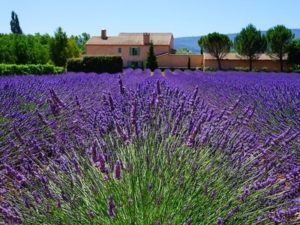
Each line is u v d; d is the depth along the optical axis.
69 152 3.08
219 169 2.62
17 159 3.44
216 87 11.70
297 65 50.84
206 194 2.37
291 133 4.45
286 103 6.39
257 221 2.32
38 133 4.28
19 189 2.52
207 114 3.31
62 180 2.56
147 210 2.21
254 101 7.14
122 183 2.38
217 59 54.34
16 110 5.02
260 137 4.57
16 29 78.19
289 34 50.84
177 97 4.53
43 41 63.88
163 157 2.63
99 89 9.40
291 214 2.37
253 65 54.53
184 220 2.20
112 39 60.66
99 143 2.95
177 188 2.38
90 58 32.50
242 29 53.44
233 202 2.43
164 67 55.22
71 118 4.39
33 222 2.31
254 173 2.75
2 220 2.31
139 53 58.66
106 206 2.26
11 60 39.62
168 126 3.14
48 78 11.62
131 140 2.81
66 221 2.29
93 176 2.46
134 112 2.98
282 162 3.13
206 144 2.84
